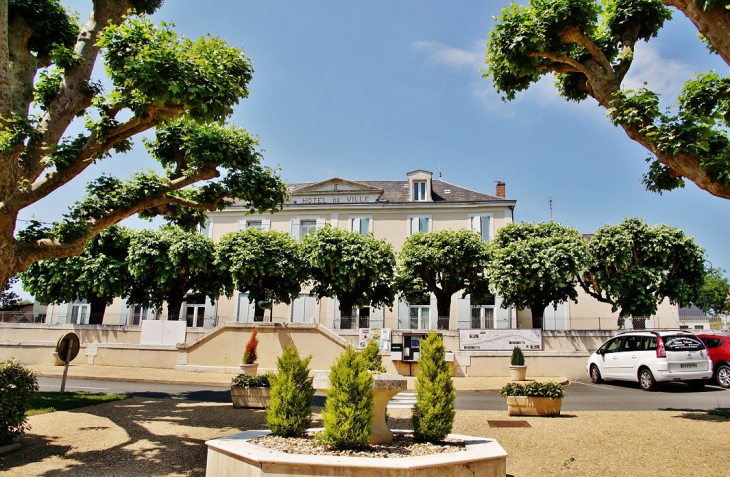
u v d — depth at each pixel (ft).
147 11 34.14
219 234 106.63
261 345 61.21
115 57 27.48
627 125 27.50
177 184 34.60
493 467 17.04
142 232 82.53
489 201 100.73
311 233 83.82
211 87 27.94
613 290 75.87
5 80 26.53
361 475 15.34
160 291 87.45
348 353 18.80
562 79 34.58
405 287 80.28
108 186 32.55
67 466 20.81
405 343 63.46
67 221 29.71
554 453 22.09
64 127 29.55
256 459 16.10
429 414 19.60
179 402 38.65
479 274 82.48
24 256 27.73
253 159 38.99
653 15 30.50
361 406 17.99
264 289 82.38
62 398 38.42
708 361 45.85
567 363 61.16
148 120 28.91
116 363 68.18
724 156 24.18
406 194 109.81
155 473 19.86
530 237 77.66
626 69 30.09
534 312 74.13
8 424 23.49
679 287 75.41
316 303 99.04
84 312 102.17
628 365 49.39
